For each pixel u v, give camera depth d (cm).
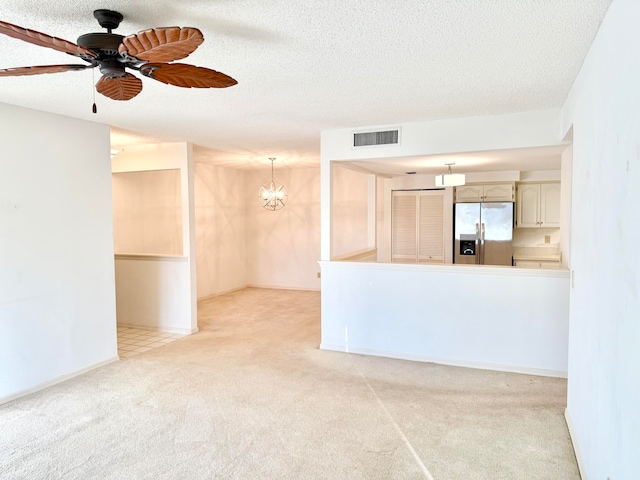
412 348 429
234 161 702
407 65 256
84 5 181
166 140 507
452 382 368
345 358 433
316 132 462
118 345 480
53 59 243
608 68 181
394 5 182
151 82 284
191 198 529
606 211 181
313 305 693
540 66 256
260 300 735
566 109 330
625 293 150
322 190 459
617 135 164
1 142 330
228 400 331
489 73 271
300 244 832
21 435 279
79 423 295
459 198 679
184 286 531
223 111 365
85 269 397
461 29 206
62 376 376
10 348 336
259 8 184
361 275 446
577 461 244
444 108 360
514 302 390
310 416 304
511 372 392
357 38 217
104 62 193
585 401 228
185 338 509
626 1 153
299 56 241
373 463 245
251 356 439
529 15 191
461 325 410
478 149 392
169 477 232
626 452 146
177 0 176
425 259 713
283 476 233
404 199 723
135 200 691
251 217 866
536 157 459
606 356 179
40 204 358
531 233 694
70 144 383
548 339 381
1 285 330
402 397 336
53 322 369
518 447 262
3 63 248
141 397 338
